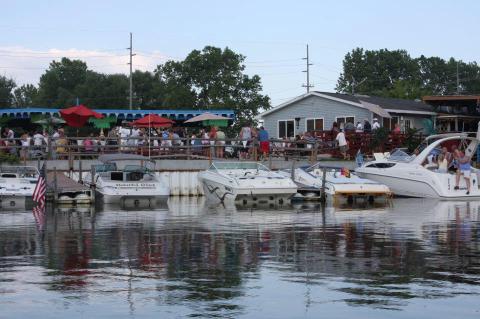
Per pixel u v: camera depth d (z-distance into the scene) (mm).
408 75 178250
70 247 21547
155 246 21672
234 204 42531
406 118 76312
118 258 19219
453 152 48750
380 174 48750
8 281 15906
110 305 13641
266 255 19672
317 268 17484
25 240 23406
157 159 53094
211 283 15633
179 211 36688
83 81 165875
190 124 71750
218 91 118250
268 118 81500
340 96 77062
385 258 19000
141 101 149000
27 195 41281
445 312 13102
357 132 60938
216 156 55719
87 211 36906
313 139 59125
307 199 44844
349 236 24141
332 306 13539
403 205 40844
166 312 13133
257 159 54438
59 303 13836
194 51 123125
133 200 42469
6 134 56656
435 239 23156
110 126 71688
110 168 46344
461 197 45875
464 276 16328
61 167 49969
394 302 13828
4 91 175500
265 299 14094
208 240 23141
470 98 69688
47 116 62906
